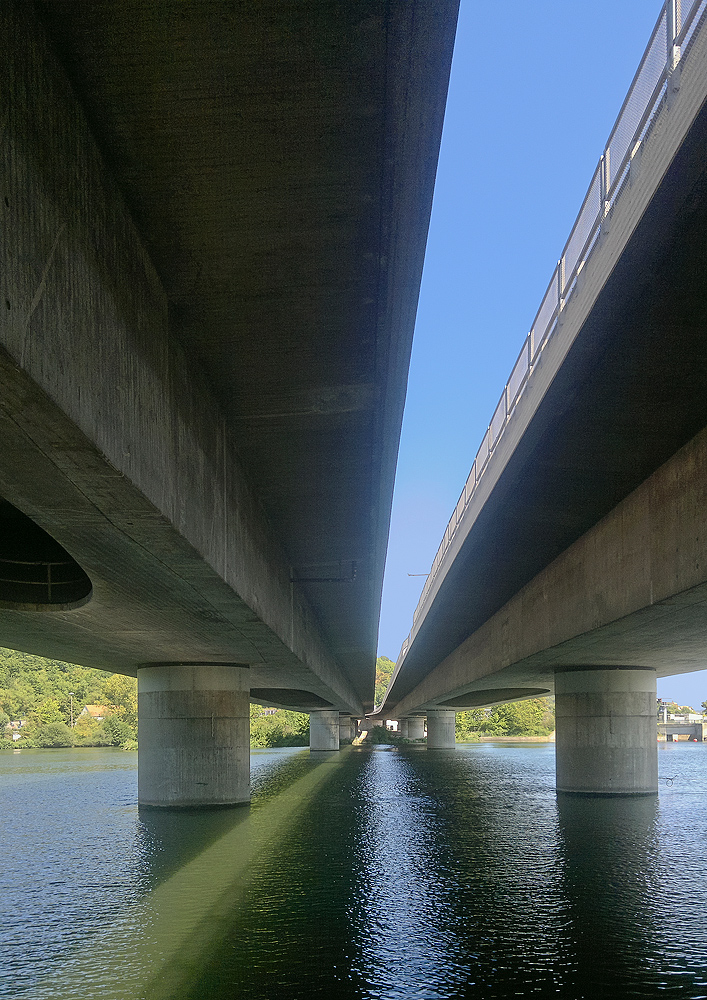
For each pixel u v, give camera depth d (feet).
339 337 41.91
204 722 108.99
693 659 107.76
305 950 46.29
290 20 24.34
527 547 84.94
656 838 85.25
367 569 92.79
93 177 27.66
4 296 20.07
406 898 58.80
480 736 530.68
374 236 34.37
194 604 59.72
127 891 61.87
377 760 251.19
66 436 25.63
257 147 29.30
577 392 48.14
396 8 24.25
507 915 53.88
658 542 56.90
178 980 41.39
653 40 32.96
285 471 60.64
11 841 86.69
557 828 92.63
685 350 43.14
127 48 24.90
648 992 39.75
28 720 447.01
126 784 164.14
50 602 64.64
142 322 32.83
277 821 98.89
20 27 22.08
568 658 107.34
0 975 42.32
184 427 39.65
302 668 113.70
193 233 33.50
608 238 38.09
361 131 29.04
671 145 30.76
